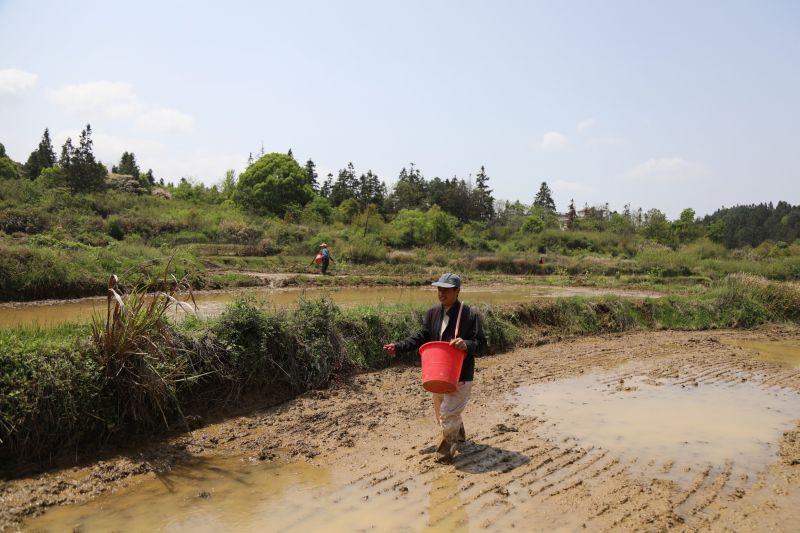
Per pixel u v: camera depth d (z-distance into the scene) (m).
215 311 12.38
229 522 4.67
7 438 5.45
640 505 5.07
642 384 9.65
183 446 6.25
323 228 41.09
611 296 16.33
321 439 6.64
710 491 5.42
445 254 36.03
